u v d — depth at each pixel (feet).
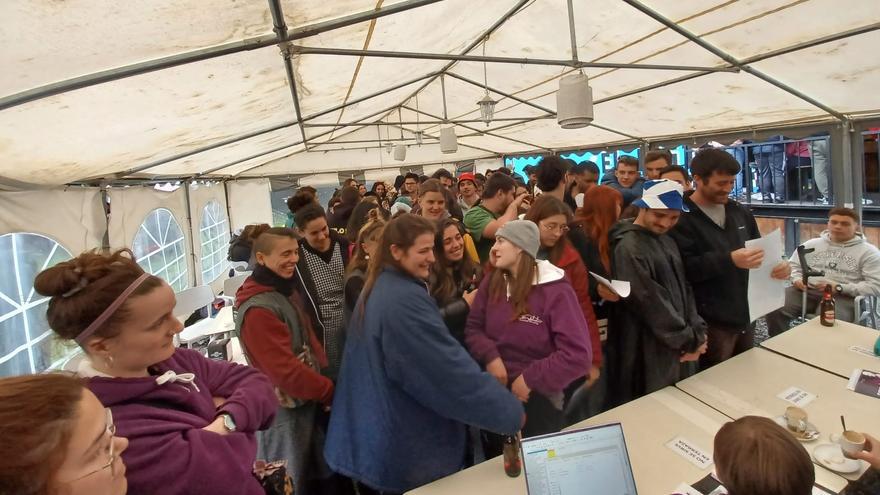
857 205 12.83
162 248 15.57
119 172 11.21
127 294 2.35
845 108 12.17
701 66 12.22
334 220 11.89
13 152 6.60
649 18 10.25
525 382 4.77
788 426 4.53
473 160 36.19
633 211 7.72
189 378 2.85
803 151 16.76
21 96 4.92
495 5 10.70
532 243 5.03
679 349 5.77
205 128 10.15
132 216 13.26
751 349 6.64
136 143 8.87
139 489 2.15
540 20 11.70
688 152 19.42
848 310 9.38
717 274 6.21
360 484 5.49
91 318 2.29
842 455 4.03
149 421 2.34
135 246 13.37
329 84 11.50
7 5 3.47
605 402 6.88
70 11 3.84
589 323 6.06
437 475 4.28
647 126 18.65
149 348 2.47
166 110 7.64
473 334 5.46
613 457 3.63
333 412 4.67
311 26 6.75
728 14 9.25
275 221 31.94
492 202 8.73
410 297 4.04
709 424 4.76
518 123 22.45
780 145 17.56
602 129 20.29
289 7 5.89
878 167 13.93
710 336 6.74
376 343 4.13
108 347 2.38
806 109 13.08
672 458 4.21
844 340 6.77
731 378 5.75
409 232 4.20
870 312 9.58
